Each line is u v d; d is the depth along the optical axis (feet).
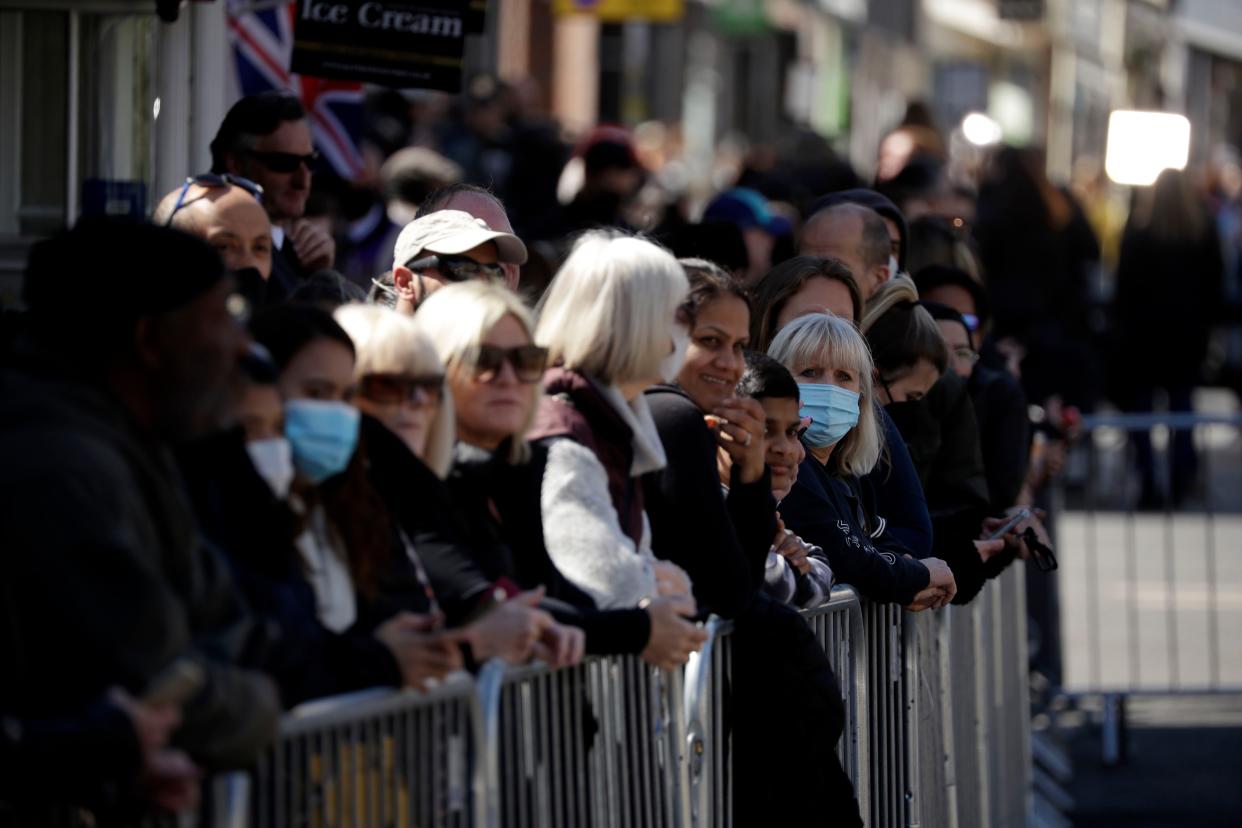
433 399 36.37
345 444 34.35
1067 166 357.00
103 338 29.66
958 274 69.51
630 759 39.70
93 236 29.86
